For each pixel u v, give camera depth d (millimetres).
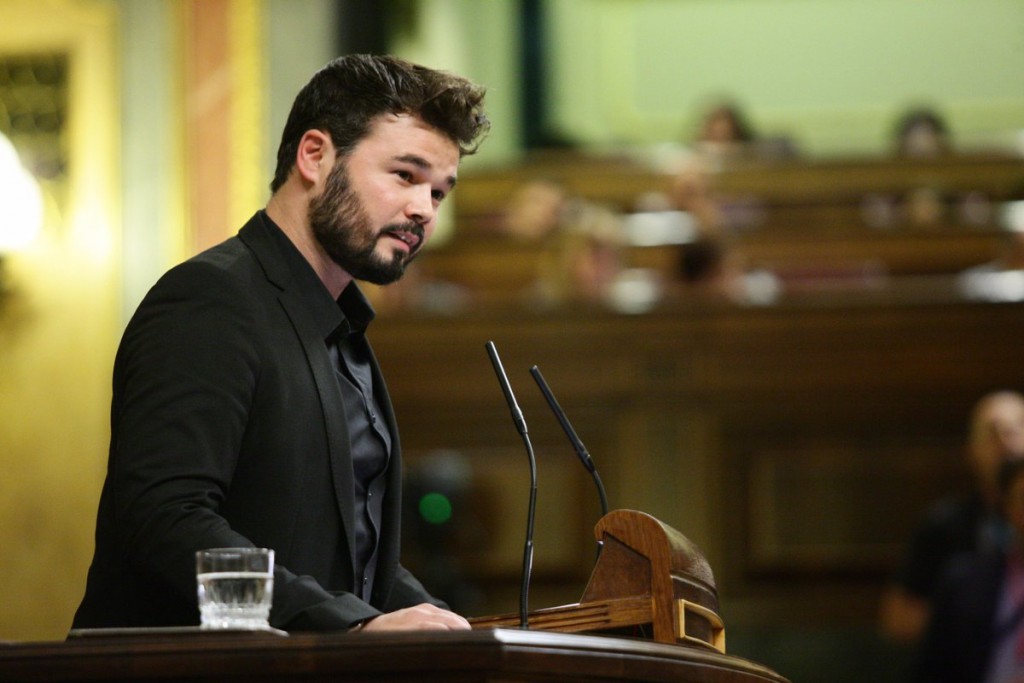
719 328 17688
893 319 17594
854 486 17375
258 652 4527
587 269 19281
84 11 18156
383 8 22781
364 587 6672
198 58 18234
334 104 6672
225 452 5914
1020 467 14023
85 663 4566
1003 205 24094
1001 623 13969
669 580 5711
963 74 32938
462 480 16000
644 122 33031
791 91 33219
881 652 17031
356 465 6688
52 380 17688
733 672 5289
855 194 24938
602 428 17625
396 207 6609
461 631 4574
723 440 17547
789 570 17266
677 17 33625
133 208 17969
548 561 17344
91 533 17422
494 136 31484
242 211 18000
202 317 6141
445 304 18969
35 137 18047
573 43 32781
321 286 6652
